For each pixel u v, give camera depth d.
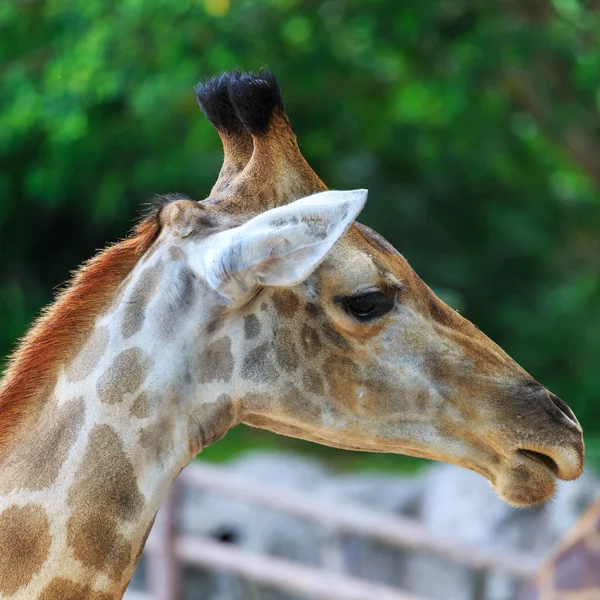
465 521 20.22
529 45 22.64
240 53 23.03
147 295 6.48
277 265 5.87
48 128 25.09
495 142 28.89
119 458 6.22
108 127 26.55
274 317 6.53
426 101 28.14
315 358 6.57
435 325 6.79
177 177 30.52
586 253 42.53
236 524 20.86
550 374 39.44
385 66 27.03
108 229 36.69
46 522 6.07
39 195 30.33
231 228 6.45
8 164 31.14
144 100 22.62
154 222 6.72
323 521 15.12
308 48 25.02
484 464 6.85
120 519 6.18
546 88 24.64
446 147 32.28
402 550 20.38
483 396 6.76
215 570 19.61
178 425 6.39
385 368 6.64
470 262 40.56
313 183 6.79
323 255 5.64
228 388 6.50
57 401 6.39
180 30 22.30
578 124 24.89
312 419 6.63
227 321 6.47
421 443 6.75
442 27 24.42
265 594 19.39
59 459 6.20
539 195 40.03
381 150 35.69
